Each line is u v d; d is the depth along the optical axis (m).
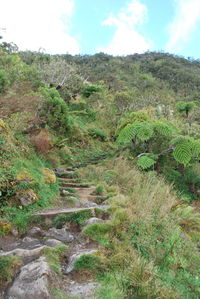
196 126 10.98
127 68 55.12
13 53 17.80
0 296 2.49
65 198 5.06
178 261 3.44
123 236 3.64
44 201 4.54
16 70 9.84
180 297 2.69
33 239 3.52
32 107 7.21
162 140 8.30
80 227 4.01
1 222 3.68
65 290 2.66
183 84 50.78
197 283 3.05
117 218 3.95
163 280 2.91
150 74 55.06
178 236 3.86
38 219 4.01
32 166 5.16
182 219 5.05
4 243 3.41
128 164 7.82
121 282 2.71
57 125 8.91
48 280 2.67
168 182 7.18
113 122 13.14
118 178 6.66
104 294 2.54
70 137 9.57
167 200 5.29
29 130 6.91
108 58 61.84
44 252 3.14
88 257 3.05
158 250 3.50
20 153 5.30
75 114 12.94
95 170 7.16
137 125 8.12
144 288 2.60
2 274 2.70
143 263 2.94
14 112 6.57
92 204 4.95
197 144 7.53
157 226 4.16
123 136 8.14
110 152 9.05
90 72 33.66
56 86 13.87
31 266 2.81
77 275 2.90
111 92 19.86
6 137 5.20
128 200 4.95
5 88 7.09
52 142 7.62
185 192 7.34
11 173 4.38
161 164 8.05
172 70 58.44
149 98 15.74
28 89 8.19
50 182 5.26
